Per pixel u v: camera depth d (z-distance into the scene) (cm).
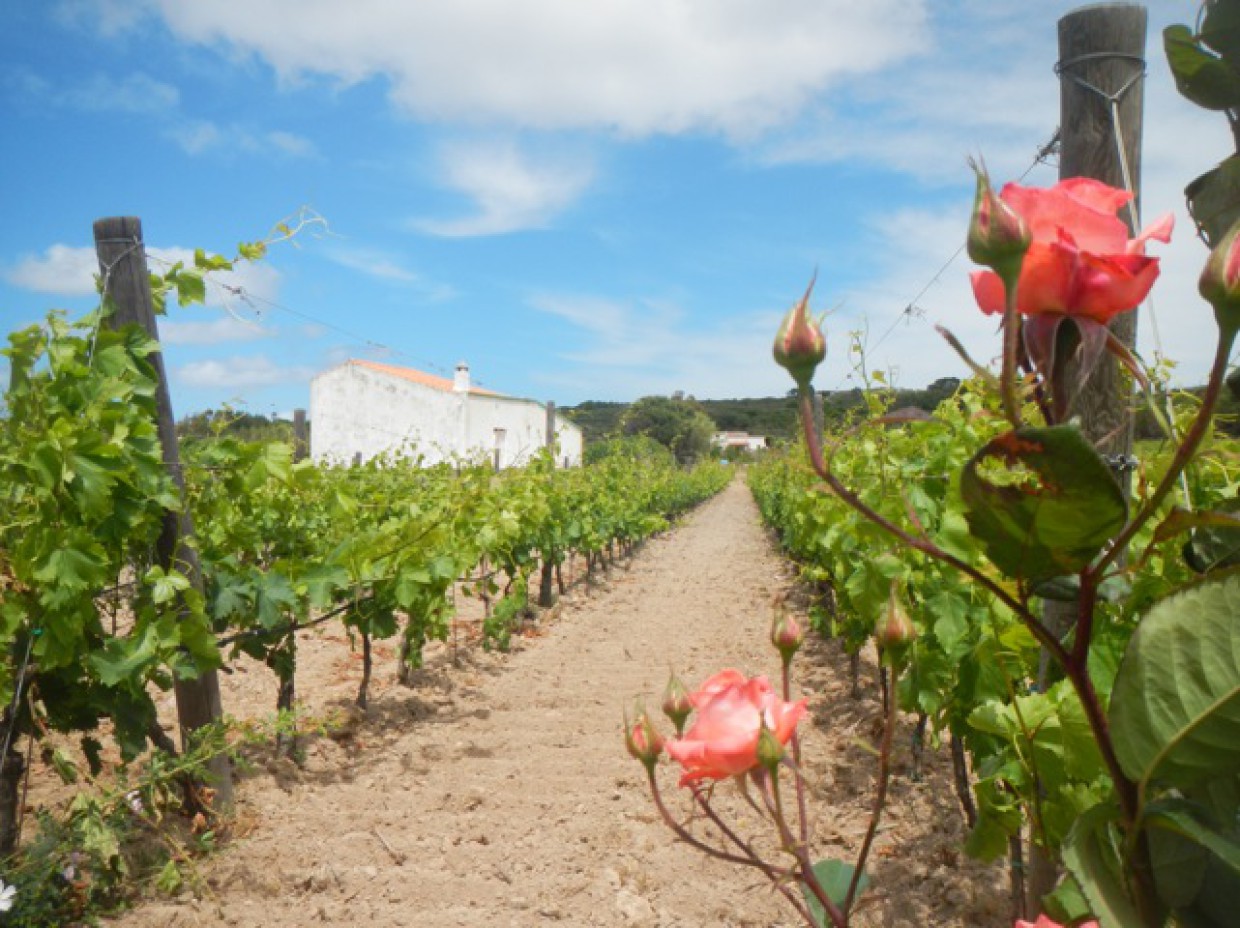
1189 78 100
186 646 351
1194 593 67
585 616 938
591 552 1193
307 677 631
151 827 350
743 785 91
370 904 321
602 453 1792
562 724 541
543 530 926
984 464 102
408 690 601
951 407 367
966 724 304
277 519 553
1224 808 75
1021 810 189
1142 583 186
